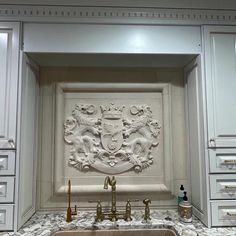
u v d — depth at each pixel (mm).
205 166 1202
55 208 1411
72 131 1453
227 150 1202
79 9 1262
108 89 1493
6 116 1165
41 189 1416
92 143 1442
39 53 1250
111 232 1214
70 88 1478
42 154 1439
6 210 1126
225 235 1088
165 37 1285
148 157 1459
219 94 1236
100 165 1430
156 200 1450
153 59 1400
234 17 1299
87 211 1407
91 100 1486
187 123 1477
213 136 1204
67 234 1199
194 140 1358
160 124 1496
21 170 1175
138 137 1471
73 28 1258
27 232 1128
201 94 1260
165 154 1462
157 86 1509
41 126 1456
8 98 1175
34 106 1404
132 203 1435
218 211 1175
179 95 1525
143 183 1446
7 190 1132
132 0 1280
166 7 1290
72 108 1475
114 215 1292
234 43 1282
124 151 1445
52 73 1493
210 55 1265
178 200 1398
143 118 1480
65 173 1433
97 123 1461
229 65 1263
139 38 1276
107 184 1276
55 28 1251
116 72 1513
